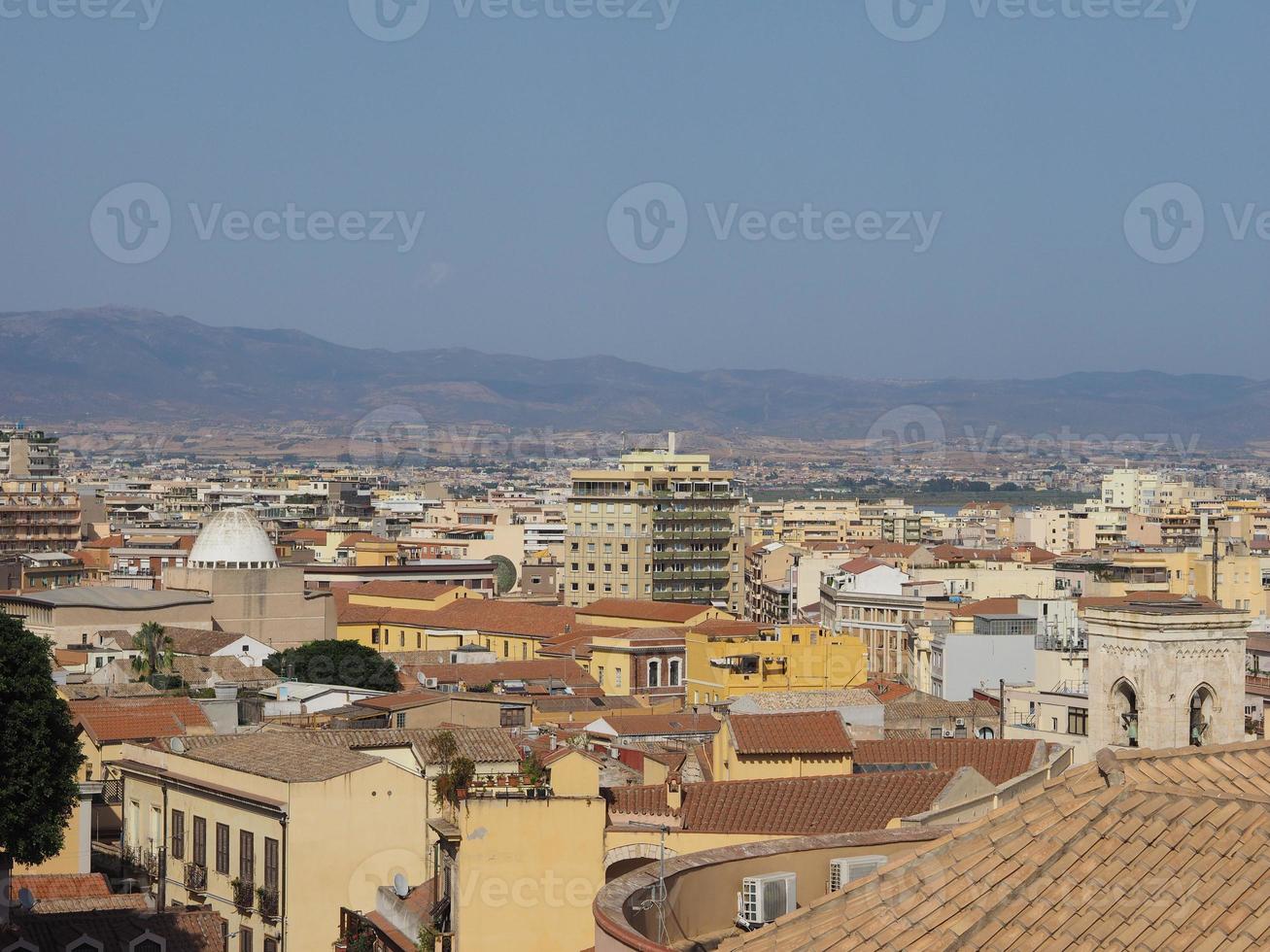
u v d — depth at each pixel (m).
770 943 32.97
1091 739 77.88
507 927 57.06
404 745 92.44
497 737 93.69
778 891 44.03
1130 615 75.56
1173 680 74.56
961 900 32.16
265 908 82.19
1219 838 31.83
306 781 82.00
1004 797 65.69
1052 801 34.41
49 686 101.12
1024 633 191.75
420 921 67.06
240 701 144.38
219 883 87.31
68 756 101.75
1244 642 75.38
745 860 45.22
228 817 87.00
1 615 102.12
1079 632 169.62
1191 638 74.50
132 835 98.25
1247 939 29.11
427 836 80.81
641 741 127.44
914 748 92.00
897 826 61.09
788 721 93.38
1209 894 30.41
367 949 72.06
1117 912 30.55
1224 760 36.56
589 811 57.91
